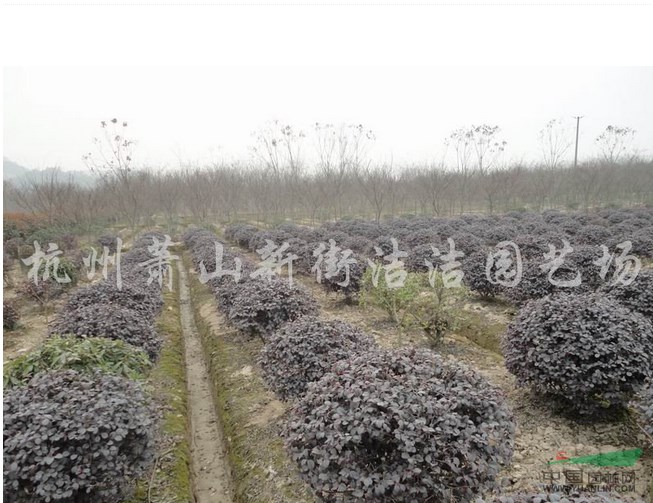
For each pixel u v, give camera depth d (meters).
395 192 20.39
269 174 22.75
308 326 4.76
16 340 7.83
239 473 4.29
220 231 21.77
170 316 9.20
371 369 3.25
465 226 15.38
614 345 4.17
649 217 16.30
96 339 4.68
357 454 2.88
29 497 2.94
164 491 3.98
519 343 4.69
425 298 8.24
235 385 5.93
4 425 3.04
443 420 2.86
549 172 24.11
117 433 3.12
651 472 3.88
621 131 25.23
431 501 2.88
